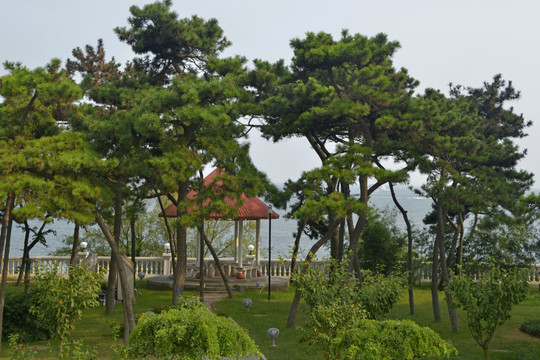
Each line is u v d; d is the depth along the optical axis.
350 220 25.11
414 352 11.20
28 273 26.52
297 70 25.50
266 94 25.59
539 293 31.14
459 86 36.88
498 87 36.50
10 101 17.98
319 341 12.86
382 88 23.70
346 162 21.88
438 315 23.22
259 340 19.30
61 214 17.58
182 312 11.73
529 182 28.77
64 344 15.43
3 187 16.17
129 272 27.05
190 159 22.00
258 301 28.12
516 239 34.12
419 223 95.19
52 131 19.81
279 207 25.03
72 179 18.23
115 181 21.33
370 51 22.95
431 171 23.80
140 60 28.19
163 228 46.25
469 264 33.09
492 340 20.06
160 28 26.50
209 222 46.91
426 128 24.20
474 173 24.53
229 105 22.61
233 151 23.48
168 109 21.62
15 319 19.02
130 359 11.80
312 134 25.94
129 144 20.94
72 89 17.73
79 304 14.90
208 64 25.83
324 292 15.95
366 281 16.97
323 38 24.06
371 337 11.24
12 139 18.30
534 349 18.64
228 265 33.72
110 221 25.80
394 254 35.03
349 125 25.92
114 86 24.19
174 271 24.64
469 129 25.53
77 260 34.62
